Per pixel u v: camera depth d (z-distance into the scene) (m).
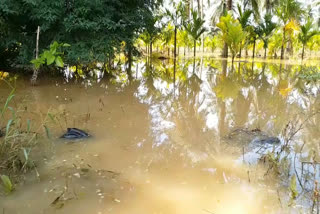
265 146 2.97
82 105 4.61
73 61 6.77
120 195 2.00
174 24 16.58
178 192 2.06
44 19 6.16
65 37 6.56
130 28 7.62
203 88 6.72
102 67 9.61
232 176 2.32
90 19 6.55
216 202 1.94
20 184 2.11
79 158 2.59
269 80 7.96
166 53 20.66
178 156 2.72
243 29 15.25
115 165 2.48
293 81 7.71
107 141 3.05
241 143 3.06
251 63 13.58
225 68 11.21
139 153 2.76
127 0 7.50
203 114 4.36
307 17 17.70
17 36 6.48
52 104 4.59
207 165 2.54
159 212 1.82
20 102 4.61
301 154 2.73
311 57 18.77
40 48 6.52
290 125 3.68
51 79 7.02
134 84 7.05
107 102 4.92
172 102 5.14
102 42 6.66
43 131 3.23
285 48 19.77
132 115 4.12
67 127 3.43
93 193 2.02
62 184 2.13
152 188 2.11
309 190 2.05
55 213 1.78
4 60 7.20
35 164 2.44
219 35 17.62
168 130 3.52
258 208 1.86
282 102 5.17
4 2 5.68
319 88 6.58
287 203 1.90
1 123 3.40
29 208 1.82
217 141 3.15
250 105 4.96
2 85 5.96
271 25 16.44
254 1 17.27
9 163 2.36
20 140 2.81
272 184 2.17
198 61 14.66
